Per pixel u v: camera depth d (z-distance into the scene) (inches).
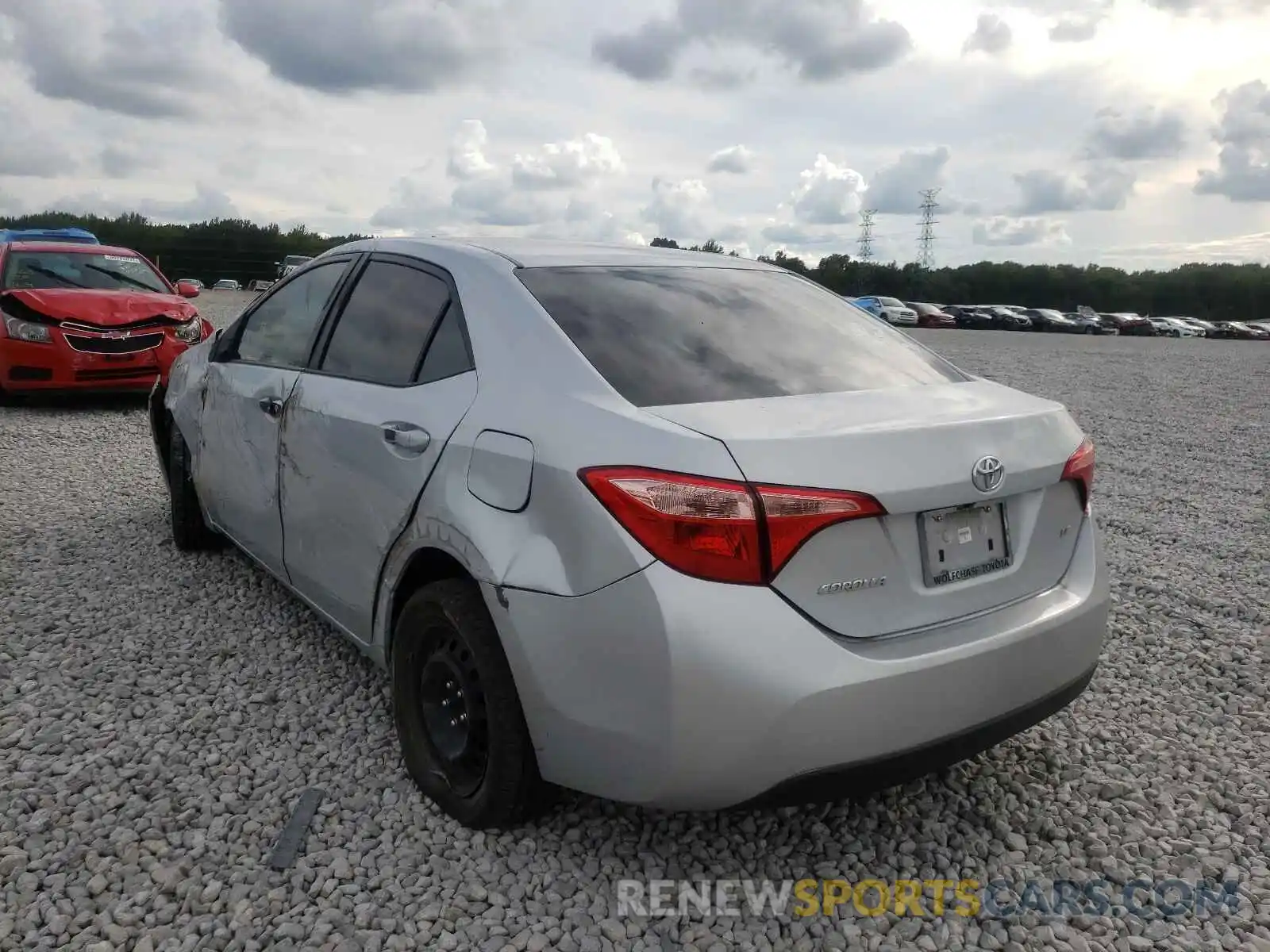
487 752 101.1
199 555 195.9
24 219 1667.1
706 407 93.8
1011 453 98.9
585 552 88.1
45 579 181.3
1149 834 110.5
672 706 83.6
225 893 95.5
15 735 124.3
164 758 120.4
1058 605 103.9
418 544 106.7
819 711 83.9
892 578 90.9
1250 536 242.4
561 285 114.3
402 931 91.2
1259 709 143.6
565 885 98.3
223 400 163.6
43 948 87.4
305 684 141.9
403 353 121.1
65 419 353.7
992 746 98.0
